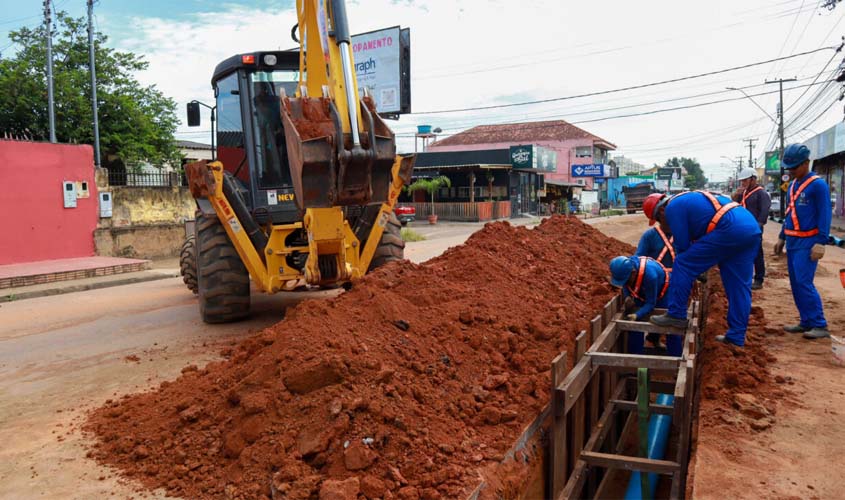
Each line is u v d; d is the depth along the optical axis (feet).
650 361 13.47
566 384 12.07
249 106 22.17
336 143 15.03
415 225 102.99
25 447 12.60
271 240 21.48
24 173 44.60
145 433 12.16
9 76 73.41
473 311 15.46
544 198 147.13
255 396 11.10
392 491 9.55
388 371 11.50
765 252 41.24
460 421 11.54
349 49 15.66
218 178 20.97
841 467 10.90
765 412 13.01
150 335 22.71
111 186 53.42
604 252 27.07
